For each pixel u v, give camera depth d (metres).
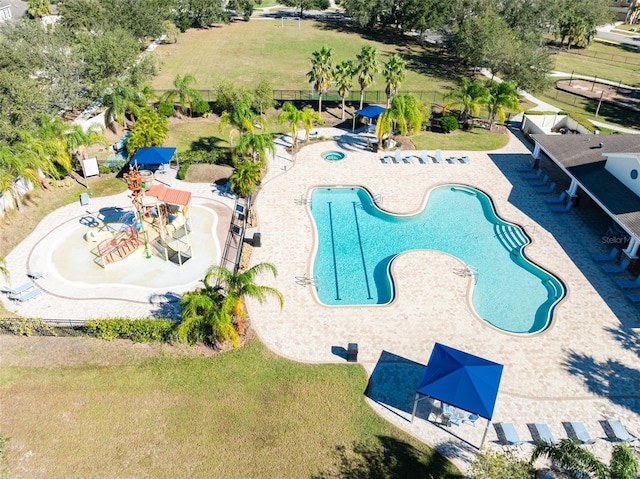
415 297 30.89
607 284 32.38
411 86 69.75
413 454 21.95
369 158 48.75
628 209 33.88
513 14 80.94
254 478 20.83
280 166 46.78
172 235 36.00
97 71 53.84
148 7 81.00
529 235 37.28
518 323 30.16
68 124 42.34
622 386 25.47
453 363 23.17
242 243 35.38
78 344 27.02
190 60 79.44
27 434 22.47
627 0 120.94
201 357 26.47
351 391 24.86
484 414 21.11
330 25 106.00
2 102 44.56
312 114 48.69
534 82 63.66
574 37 92.06
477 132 55.50
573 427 23.19
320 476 20.97
